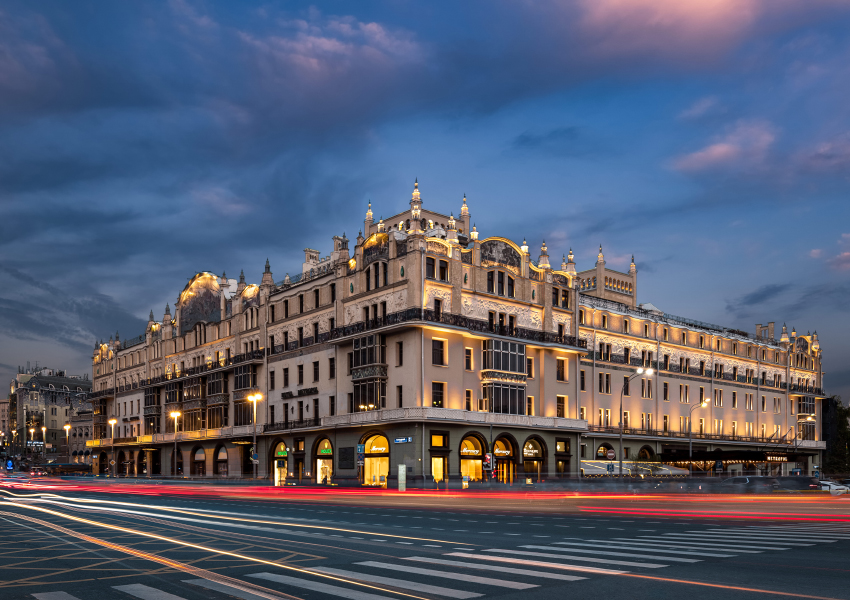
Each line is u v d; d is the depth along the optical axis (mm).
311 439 73438
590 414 78062
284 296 80938
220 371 88562
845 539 19359
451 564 14586
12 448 181750
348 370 69750
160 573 13609
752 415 100625
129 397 115938
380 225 71312
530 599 11047
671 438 85875
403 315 63031
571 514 30703
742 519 27250
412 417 60531
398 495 51844
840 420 121375
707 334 96188
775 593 11445
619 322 84438
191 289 99562
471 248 67750
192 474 95375
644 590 11742
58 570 14102
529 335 71125
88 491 63031
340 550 16938
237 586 12195
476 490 59875
